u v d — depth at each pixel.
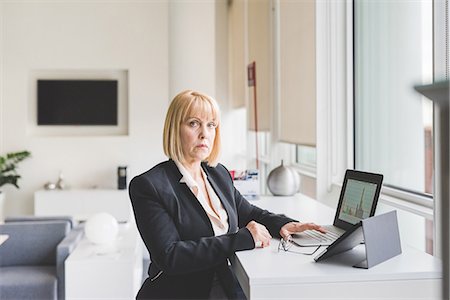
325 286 1.82
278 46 5.65
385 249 1.98
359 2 3.80
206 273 2.23
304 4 4.45
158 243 2.11
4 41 7.86
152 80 8.05
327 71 3.94
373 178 2.36
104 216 4.36
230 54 8.65
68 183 8.02
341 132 3.94
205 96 2.36
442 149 0.66
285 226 2.43
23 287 4.27
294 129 4.90
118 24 8.00
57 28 7.93
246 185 3.66
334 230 2.47
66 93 8.11
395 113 3.24
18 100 7.91
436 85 0.65
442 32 2.33
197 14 7.82
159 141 8.07
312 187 4.43
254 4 6.61
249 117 7.11
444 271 0.68
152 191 2.18
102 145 8.03
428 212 2.63
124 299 4.01
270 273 1.84
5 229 4.86
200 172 2.41
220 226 2.30
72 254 4.14
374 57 3.56
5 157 7.89
